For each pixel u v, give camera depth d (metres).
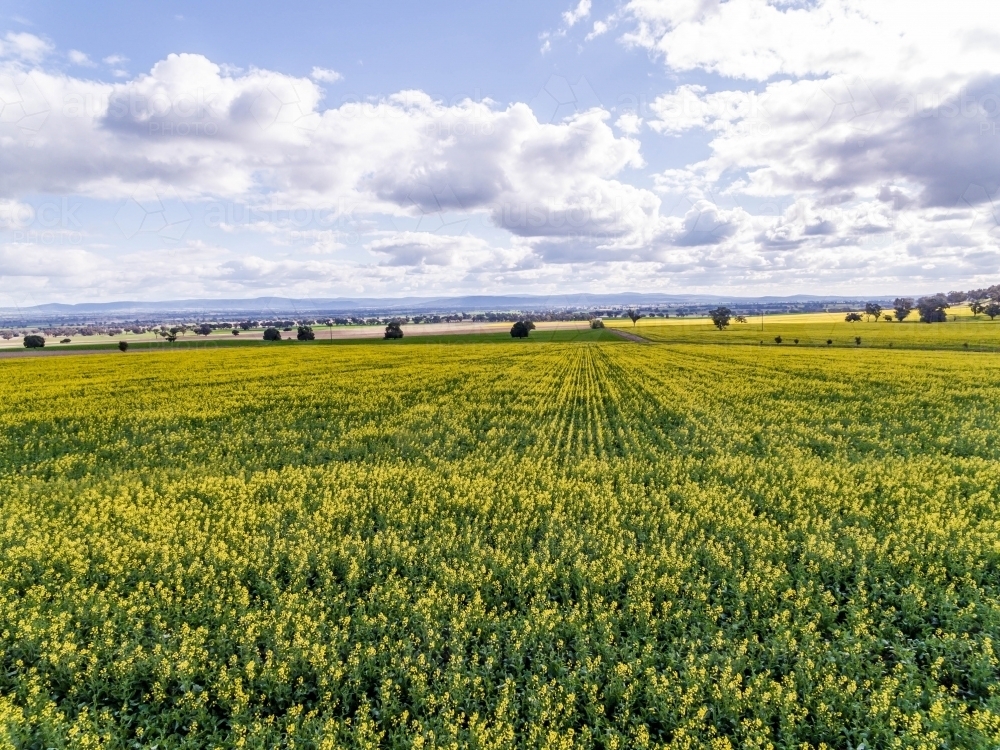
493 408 28.45
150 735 6.29
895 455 18.73
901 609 8.47
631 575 9.48
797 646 7.38
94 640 7.62
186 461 18.47
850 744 5.97
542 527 11.93
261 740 5.96
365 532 11.80
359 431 22.73
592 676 6.87
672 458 18.16
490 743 5.73
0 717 6.09
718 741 5.75
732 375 42.72
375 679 7.07
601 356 62.38
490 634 7.80
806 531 11.33
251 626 7.78
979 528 11.29
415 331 129.50
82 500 13.83
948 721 6.01
